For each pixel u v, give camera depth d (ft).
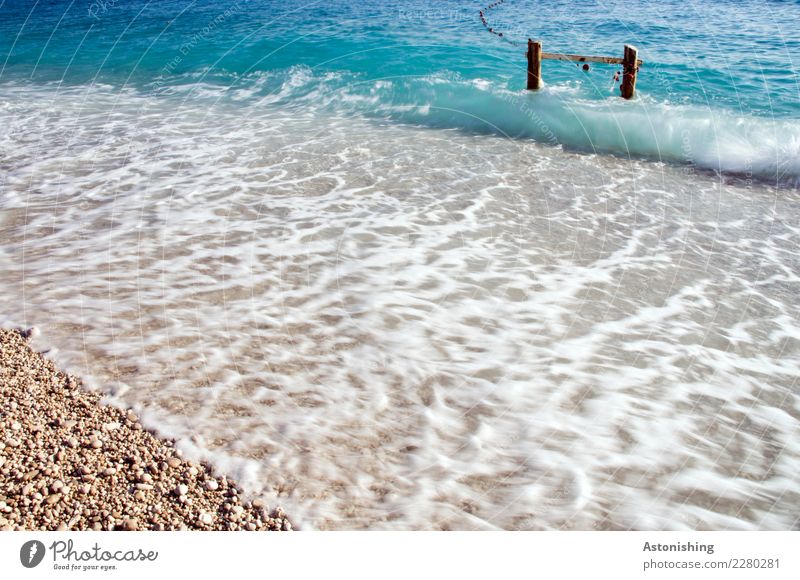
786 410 13.28
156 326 15.70
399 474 11.66
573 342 15.48
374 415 13.12
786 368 14.52
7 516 10.03
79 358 14.34
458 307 16.83
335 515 10.71
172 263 18.70
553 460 12.03
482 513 10.90
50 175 25.44
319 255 19.34
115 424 12.36
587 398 13.64
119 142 29.86
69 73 45.60
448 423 12.94
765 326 16.06
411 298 17.20
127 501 10.60
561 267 18.88
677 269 18.79
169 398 13.24
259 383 13.91
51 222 21.18
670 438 12.57
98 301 16.67
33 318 15.83
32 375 13.64
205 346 15.06
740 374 14.34
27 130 31.73
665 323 16.21
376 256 19.34
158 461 11.55
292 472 11.58
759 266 18.97
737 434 12.65
